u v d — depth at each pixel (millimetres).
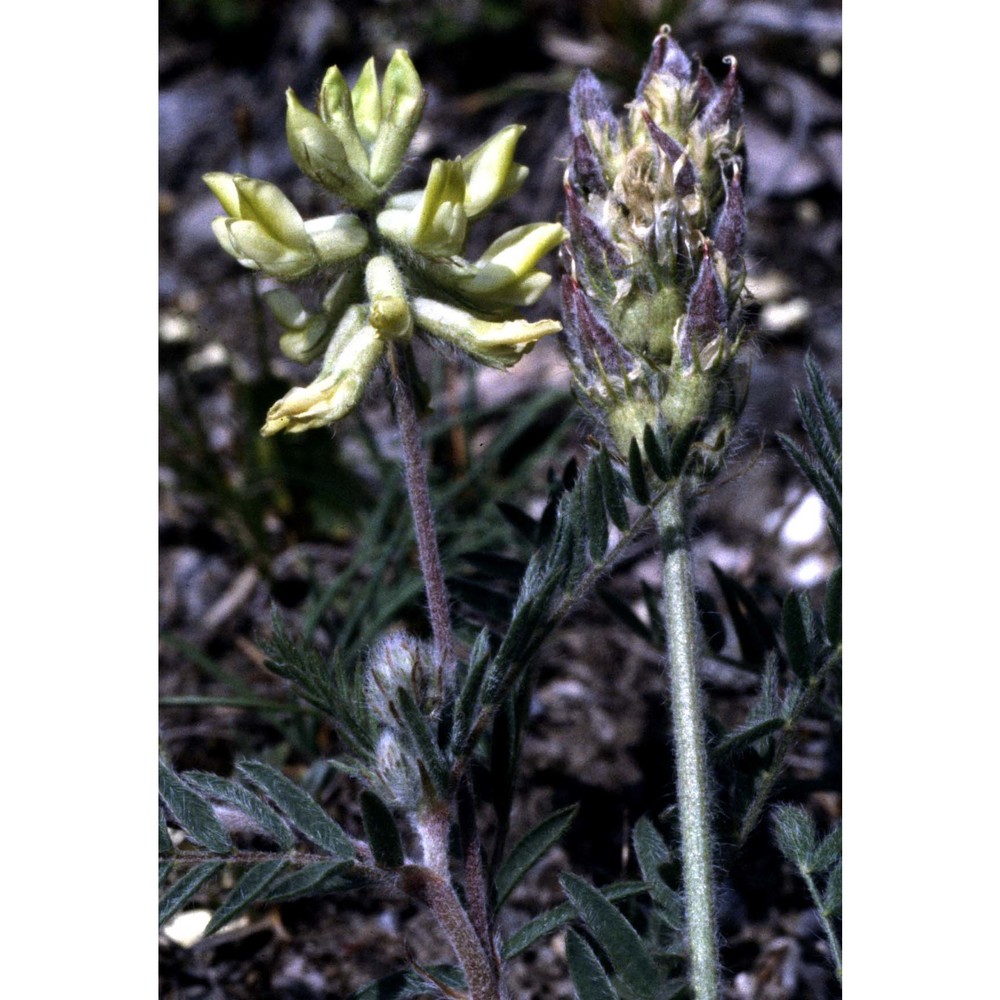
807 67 469
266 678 298
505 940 193
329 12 509
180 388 327
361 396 176
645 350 184
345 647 269
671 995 181
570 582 182
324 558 329
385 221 177
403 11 507
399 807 183
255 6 512
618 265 182
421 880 178
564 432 305
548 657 291
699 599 227
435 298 182
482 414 313
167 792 172
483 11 497
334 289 183
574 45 489
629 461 178
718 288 180
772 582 311
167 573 329
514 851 192
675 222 180
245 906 166
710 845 185
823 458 187
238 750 278
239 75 504
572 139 189
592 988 172
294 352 184
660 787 269
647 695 286
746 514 329
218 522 342
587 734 280
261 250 176
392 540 279
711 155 183
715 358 181
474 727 178
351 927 251
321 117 181
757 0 485
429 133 472
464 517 321
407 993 188
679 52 190
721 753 191
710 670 279
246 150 334
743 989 238
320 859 171
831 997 235
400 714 178
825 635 193
